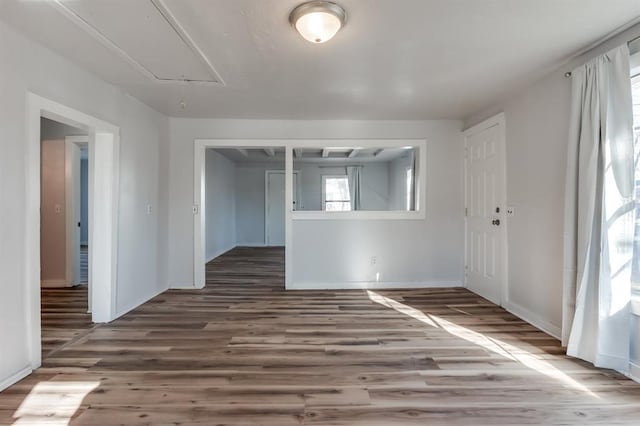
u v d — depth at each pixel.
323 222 4.58
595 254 2.33
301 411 1.84
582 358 2.40
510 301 3.53
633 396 1.98
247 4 1.88
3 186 2.07
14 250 2.14
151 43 2.35
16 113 2.15
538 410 1.85
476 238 4.25
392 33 2.22
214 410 1.85
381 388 2.07
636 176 2.21
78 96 2.73
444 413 1.82
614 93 2.21
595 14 2.01
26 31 2.17
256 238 9.12
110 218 3.20
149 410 1.85
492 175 3.85
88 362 2.39
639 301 2.14
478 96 3.51
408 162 7.56
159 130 4.16
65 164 4.48
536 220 3.11
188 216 4.50
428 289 4.50
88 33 2.20
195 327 3.08
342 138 4.52
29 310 2.24
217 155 7.40
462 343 2.73
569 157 2.52
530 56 2.58
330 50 2.47
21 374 2.17
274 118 4.42
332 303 3.84
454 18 2.04
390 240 4.62
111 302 3.22
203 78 3.02
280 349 2.62
